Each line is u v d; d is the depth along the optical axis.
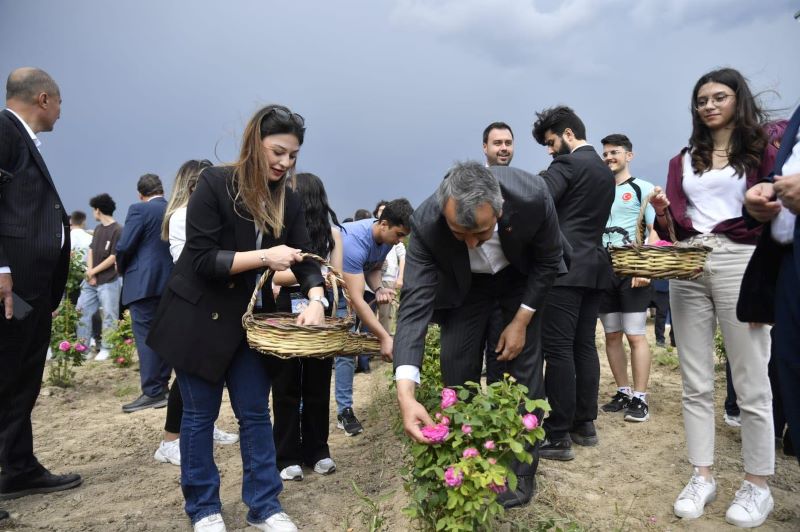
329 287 3.73
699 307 3.19
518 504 3.11
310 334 2.68
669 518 3.14
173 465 4.22
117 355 7.71
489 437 2.44
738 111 3.04
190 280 2.89
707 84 3.09
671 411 4.93
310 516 3.28
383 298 4.49
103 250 8.56
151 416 5.52
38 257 3.44
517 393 2.55
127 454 4.48
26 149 3.42
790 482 3.53
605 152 5.14
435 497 2.43
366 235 4.16
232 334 2.88
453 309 3.17
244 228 2.89
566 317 3.76
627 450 4.11
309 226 3.76
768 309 2.68
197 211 2.82
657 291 8.02
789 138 2.52
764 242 2.63
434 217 2.68
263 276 2.85
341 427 4.89
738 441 4.23
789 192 2.24
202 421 2.96
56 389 6.46
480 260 2.98
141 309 5.71
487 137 4.91
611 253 3.16
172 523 3.25
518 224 2.69
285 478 3.78
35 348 3.60
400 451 4.12
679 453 4.02
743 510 3.00
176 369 2.86
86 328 8.77
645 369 4.70
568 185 3.82
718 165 3.15
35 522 3.30
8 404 3.56
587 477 3.67
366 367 7.07
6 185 3.35
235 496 3.58
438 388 3.85
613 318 4.88
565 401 3.85
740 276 3.01
